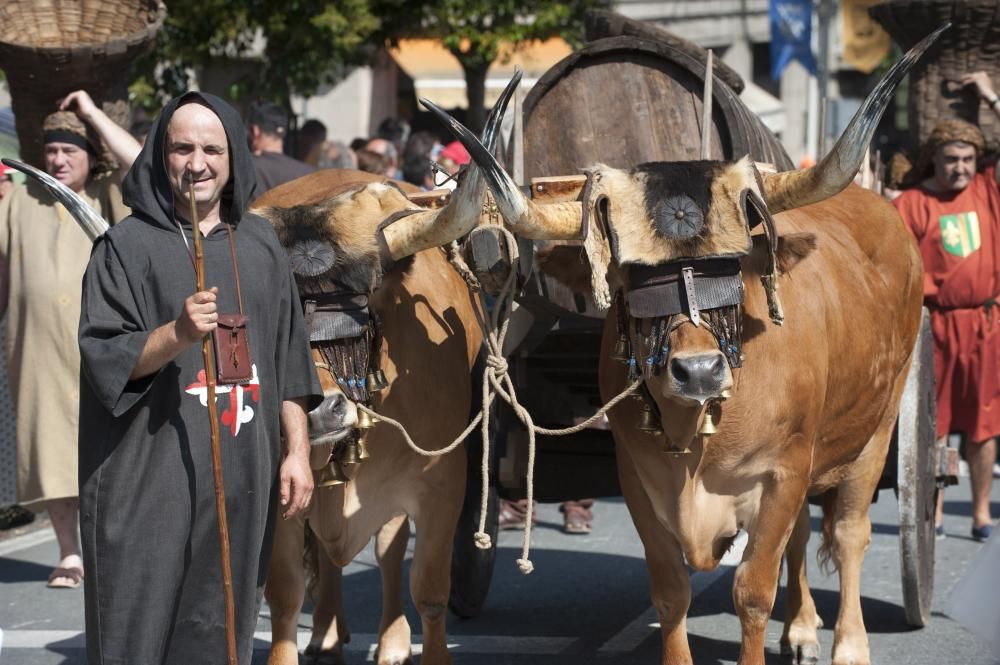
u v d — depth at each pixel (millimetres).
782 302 6535
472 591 8570
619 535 11562
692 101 7543
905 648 8055
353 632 8609
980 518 11102
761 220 6234
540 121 7602
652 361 6012
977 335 10891
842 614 7730
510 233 6395
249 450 5254
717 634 8469
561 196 6352
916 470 8109
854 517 7820
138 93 17875
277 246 5516
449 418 6727
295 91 18844
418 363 6570
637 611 9016
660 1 35219
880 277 7816
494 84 25312
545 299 6812
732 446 6391
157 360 5035
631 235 5992
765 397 6375
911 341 8227
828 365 6875
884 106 5781
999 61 10617
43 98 9438
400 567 7297
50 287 9461
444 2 20109
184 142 5273
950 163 10727
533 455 6375
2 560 10672
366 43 20656
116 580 5145
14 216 9641
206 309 4941
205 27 17797
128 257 5238
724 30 34625
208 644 5254
